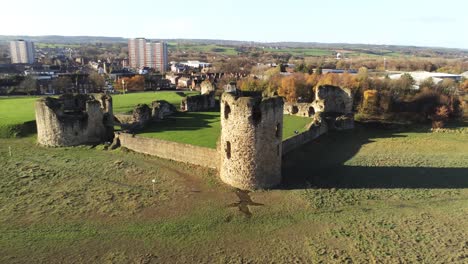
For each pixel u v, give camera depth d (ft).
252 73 536.42
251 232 95.91
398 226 97.76
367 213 105.50
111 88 440.04
